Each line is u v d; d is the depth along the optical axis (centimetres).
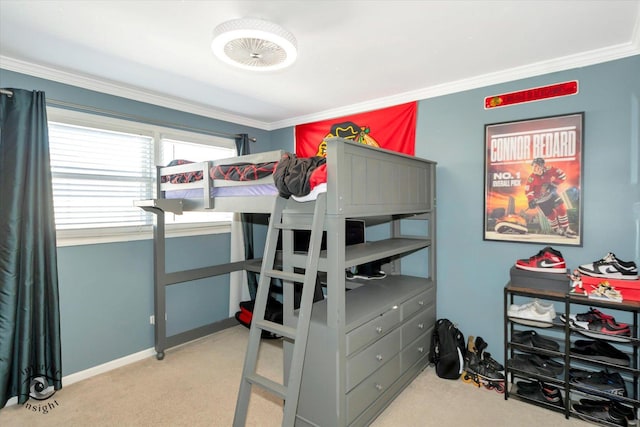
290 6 178
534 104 263
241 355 322
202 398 249
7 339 233
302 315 175
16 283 236
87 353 284
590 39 219
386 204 232
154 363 307
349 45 223
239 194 231
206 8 180
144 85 296
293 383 169
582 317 227
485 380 261
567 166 252
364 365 211
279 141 443
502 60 250
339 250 189
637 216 230
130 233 315
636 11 186
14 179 235
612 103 236
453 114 302
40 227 246
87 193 290
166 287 340
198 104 356
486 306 290
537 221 265
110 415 229
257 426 216
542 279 236
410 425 217
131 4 176
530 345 240
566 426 213
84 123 284
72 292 277
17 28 199
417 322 277
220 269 372
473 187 294
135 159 321
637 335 219
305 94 326
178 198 285
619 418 207
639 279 212
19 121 238
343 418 194
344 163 191
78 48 225
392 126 337
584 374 226
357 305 232
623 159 233
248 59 193
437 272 314
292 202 207
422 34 209
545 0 175
